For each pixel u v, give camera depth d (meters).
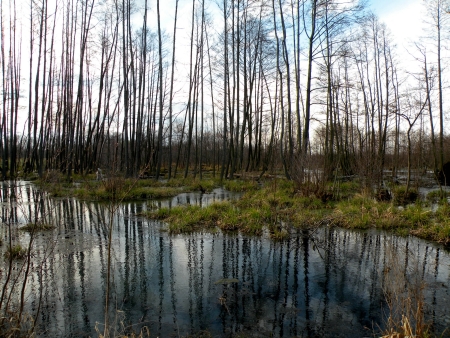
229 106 20.98
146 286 4.97
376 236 7.69
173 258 6.22
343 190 13.93
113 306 4.35
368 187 12.36
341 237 7.63
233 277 5.32
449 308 4.20
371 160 12.73
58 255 6.31
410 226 8.30
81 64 21.81
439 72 19.34
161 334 3.71
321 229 8.35
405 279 4.29
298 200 11.25
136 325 3.89
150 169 26.03
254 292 4.78
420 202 11.23
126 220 9.48
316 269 5.64
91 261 6.01
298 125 15.32
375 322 3.94
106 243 7.13
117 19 20.94
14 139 21.72
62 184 16.69
